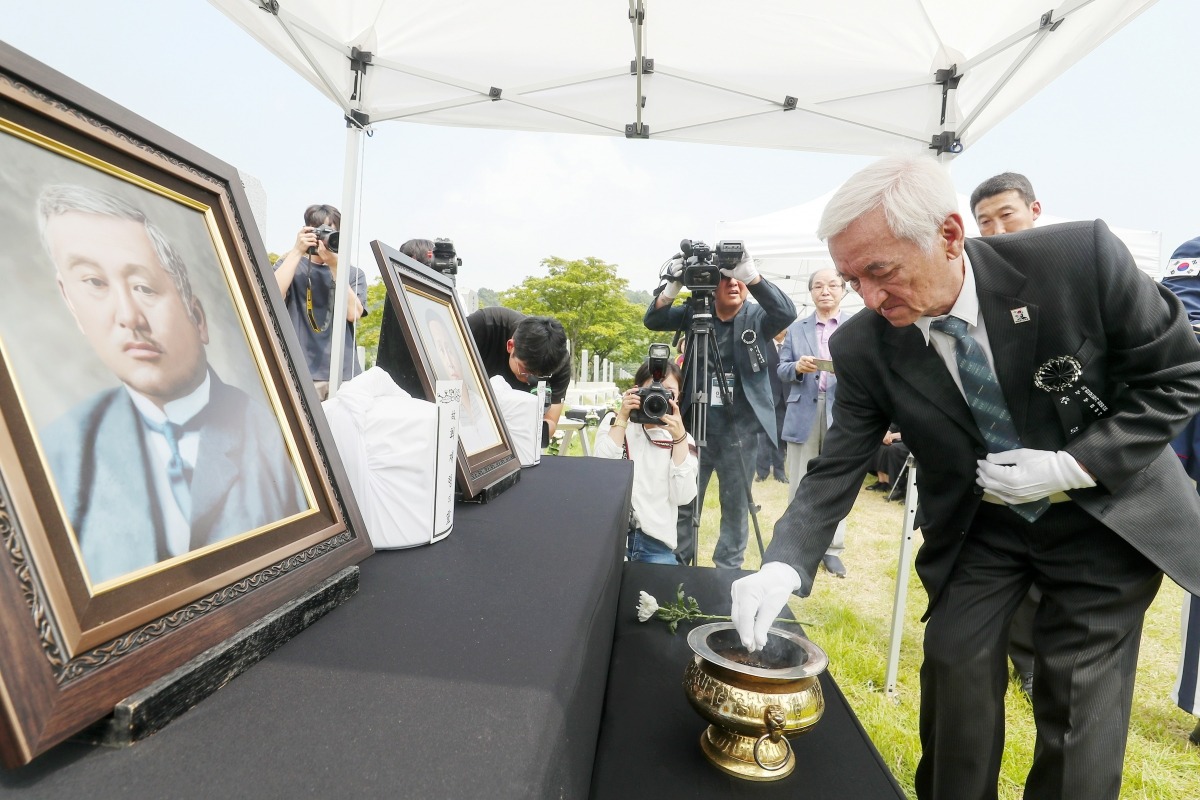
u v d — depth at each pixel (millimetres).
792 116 3359
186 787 364
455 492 1209
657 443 2727
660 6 2811
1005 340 1195
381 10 2895
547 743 435
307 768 385
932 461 1361
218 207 677
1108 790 1221
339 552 694
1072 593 1285
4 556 362
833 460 1431
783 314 3195
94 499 435
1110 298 1154
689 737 900
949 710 1351
